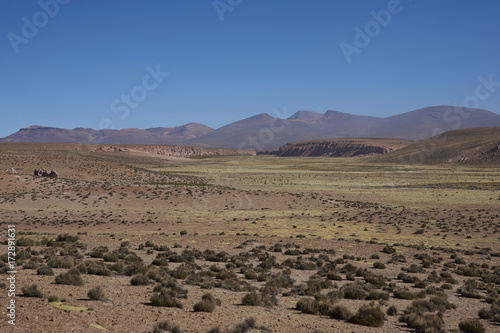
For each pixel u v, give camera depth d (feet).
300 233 147.84
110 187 246.47
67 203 207.62
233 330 34.30
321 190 330.13
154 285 54.03
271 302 50.29
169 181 352.08
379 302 57.36
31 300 37.24
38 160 364.99
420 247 124.16
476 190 337.72
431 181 429.38
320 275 78.02
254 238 130.82
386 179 451.94
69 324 31.14
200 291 54.08
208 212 205.46
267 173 535.19
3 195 214.90
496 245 132.77
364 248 120.16
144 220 175.11
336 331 39.37
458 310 57.82
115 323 33.19
